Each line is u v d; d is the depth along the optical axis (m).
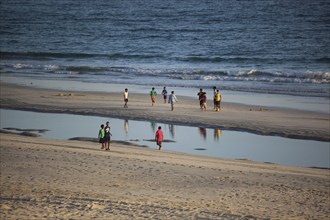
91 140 60.59
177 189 37.62
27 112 79.88
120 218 26.53
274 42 194.12
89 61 159.38
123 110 80.06
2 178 38.66
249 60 157.62
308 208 33.97
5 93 96.31
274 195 37.19
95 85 108.50
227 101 89.75
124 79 118.56
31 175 40.06
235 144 61.09
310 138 63.91
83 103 86.06
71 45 198.38
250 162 51.25
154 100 85.06
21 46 196.25
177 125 70.75
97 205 29.33
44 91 99.12
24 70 135.50
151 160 47.75
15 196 31.73
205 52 176.38
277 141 62.69
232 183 40.34
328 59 155.12
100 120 74.06
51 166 43.47
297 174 46.03
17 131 66.50
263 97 94.25
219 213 29.98
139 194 35.25
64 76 123.88
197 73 129.50
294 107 83.69
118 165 44.75
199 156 53.12
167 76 123.75
